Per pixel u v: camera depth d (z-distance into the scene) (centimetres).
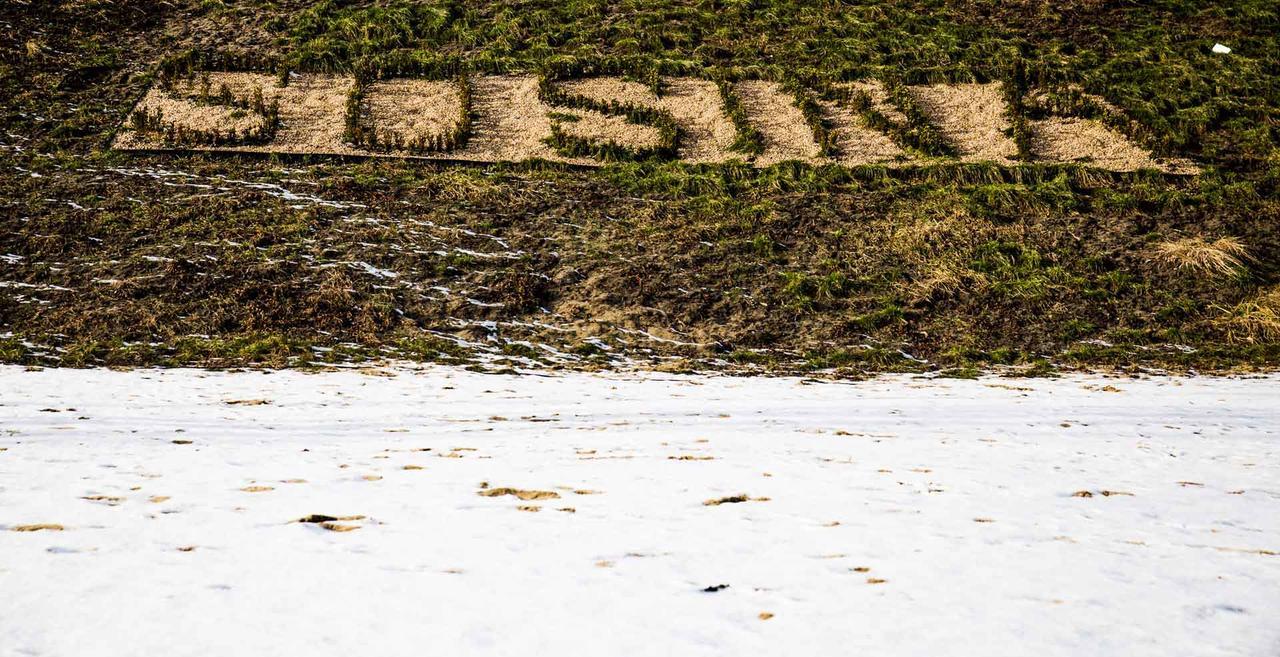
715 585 318
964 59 2202
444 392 1023
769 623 281
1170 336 1398
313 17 2352
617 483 498
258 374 1145
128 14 2400
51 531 385
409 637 270
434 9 2378
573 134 1936
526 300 1456
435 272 1524
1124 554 360
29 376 1071
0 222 1594
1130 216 1711
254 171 1794
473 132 1945
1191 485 511
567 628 277
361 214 1677
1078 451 637
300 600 301
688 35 2294
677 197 1770
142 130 1895
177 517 412
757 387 1106
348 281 1479
